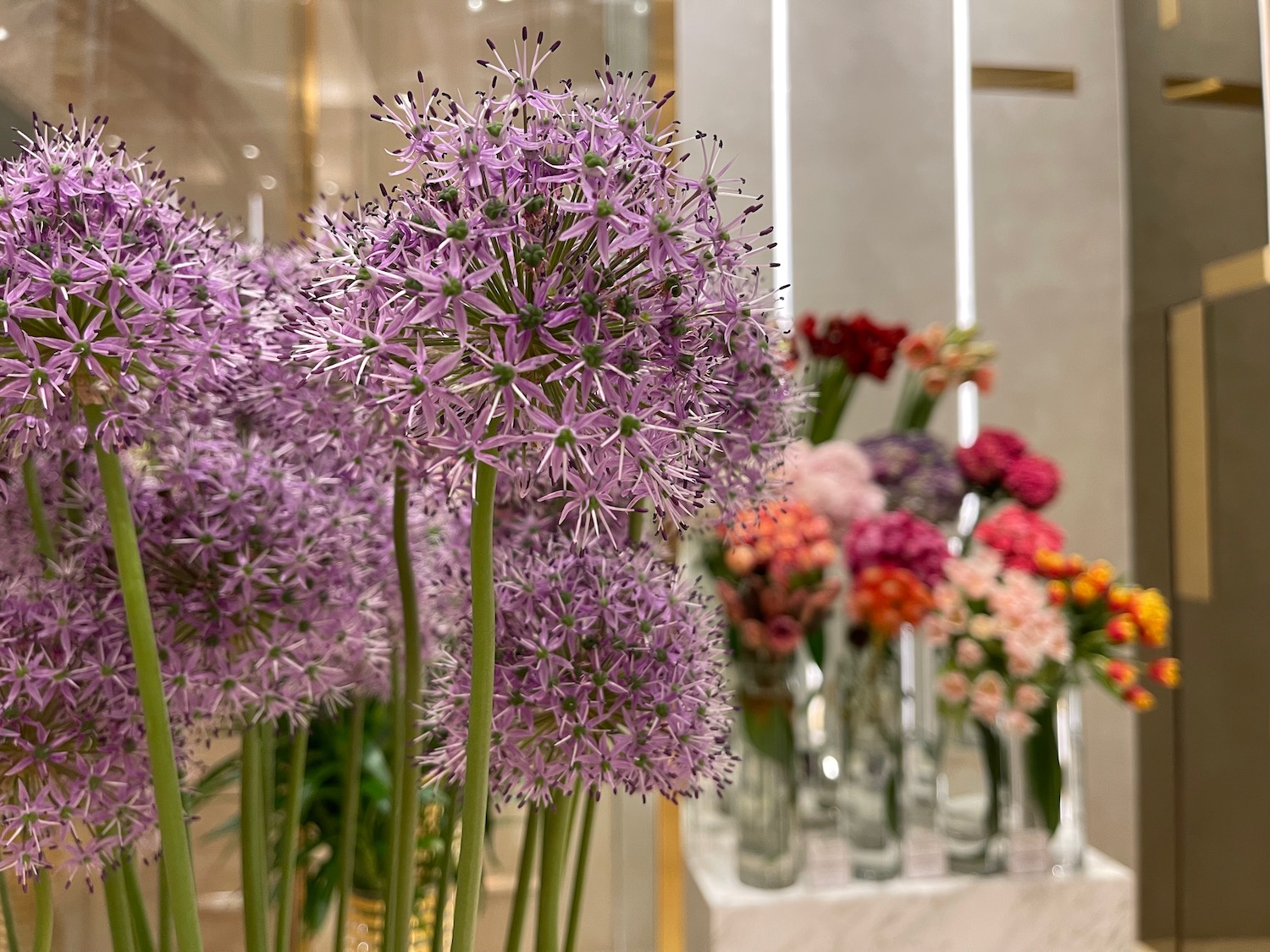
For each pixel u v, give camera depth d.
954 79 2.19
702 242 0.41
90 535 0.51
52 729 0.45
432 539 0.62
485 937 0.99
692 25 2.05
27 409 0.42
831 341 1.66
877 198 2.16
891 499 1.63
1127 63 2.22
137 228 0.43
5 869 0.45
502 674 0.46
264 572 0.50
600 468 0.38
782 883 1.50
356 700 0.63
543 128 0.40
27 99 0.81
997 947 1.50
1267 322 1.78
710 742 0.49
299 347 0.42
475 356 0.36
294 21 0.93
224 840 0.93
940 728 1.57
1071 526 2.25
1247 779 1.83
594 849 1.06
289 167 0.93
